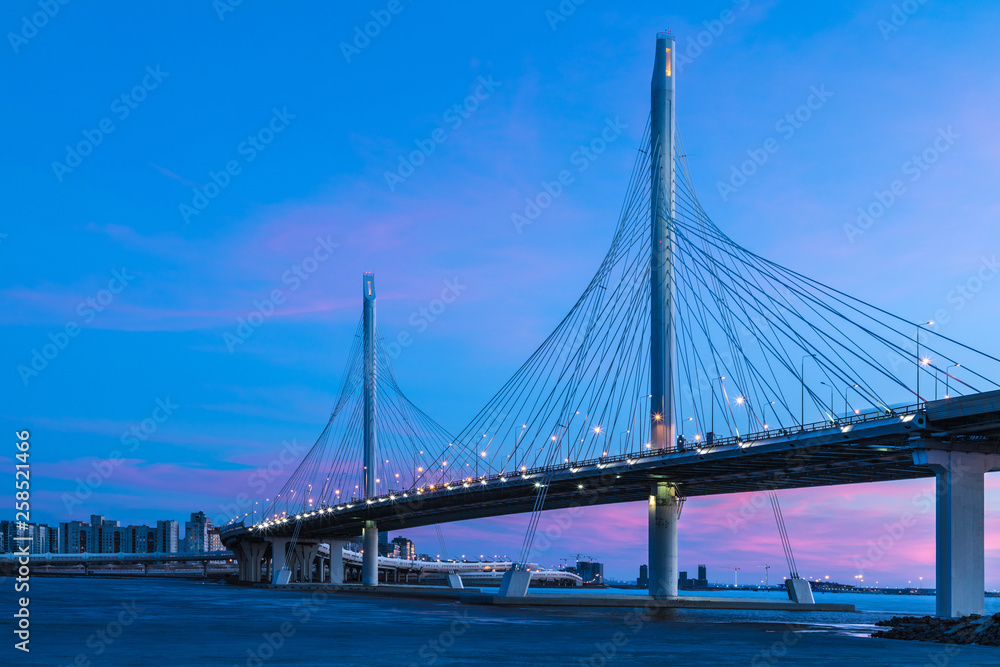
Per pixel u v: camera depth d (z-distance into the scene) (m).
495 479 127.31
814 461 87.25
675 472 102.12
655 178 116.94
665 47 120.12
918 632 61.56
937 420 66.62
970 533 68.38
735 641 57.16
